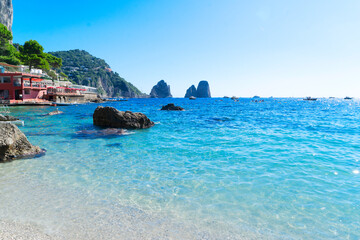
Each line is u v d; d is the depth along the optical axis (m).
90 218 5.32
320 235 4.80
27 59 86.06
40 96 60.84
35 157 10.64
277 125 23.42
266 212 5.72
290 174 8.35
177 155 11.17
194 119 29.62
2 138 10.02
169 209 5.84
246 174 8.40
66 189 6.99
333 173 8.43
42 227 4.91
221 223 5.22
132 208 5.86
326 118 32.56
